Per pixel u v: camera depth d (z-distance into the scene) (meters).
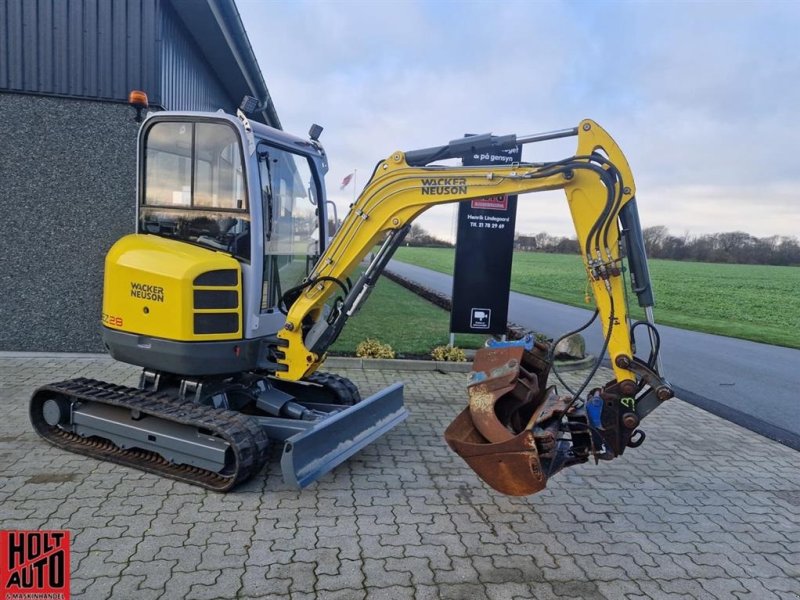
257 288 4.47
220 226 4.50
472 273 8.41
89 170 7.21
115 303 4.51
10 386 6.13
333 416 4.35
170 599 2.90
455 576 3.28
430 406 6.49
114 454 4.56
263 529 3.64
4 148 7.06
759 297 23.38
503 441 3.49
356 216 4.34
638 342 12.37
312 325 4.85
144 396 4.61
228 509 3.88
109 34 7.02
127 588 2.97
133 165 7.25
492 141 3.99
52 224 7.23
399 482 4.47
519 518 4.03
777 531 4.07
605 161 3.70
